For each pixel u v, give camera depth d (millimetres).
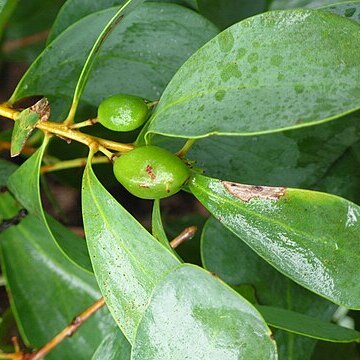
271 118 258
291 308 356
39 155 304
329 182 366
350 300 281
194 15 342
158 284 262
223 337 258
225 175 353
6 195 386
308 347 348
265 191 281
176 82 285
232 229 284
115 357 308
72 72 348
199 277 257
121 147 290
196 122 274
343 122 359
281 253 283
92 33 337
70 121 297
